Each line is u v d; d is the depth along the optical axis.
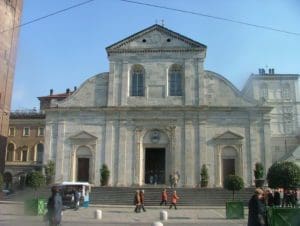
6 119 58.62
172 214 33.88
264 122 52.06
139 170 51.88
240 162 51.16
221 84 53.81
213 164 51.34
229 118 52.50
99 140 53.16
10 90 59.91
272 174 38.81
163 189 44.59
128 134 53.09
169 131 52.69
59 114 54.31
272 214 19.42
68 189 39.12
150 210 37.75
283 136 83.38
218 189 46.88
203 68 54.25
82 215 32.12
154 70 54.88
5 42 58.03
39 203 29.78
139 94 54.69
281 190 43.66
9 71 59.47
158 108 53.03
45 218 17.30
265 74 86.88
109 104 54.00
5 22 58.12
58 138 53.56
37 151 81.69
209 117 52.69
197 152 51.78
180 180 51.16
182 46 55.00
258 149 51.44
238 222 27.34
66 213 33.91
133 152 52.53
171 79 54.81
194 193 46.09
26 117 83.31
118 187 48.44
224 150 51.88
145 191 46.69
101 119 53.78
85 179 52.41
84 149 53.12
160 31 55.62
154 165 53.72
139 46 55.53
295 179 37.59
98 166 52.41
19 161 81.81
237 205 29.98
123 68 55.16
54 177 52.22
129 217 30.58
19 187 52.50
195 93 53.66
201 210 38.50
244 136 51.94
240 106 52.47
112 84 54.72
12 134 83.25
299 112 84.81
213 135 52.16
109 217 30.44
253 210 14.16
